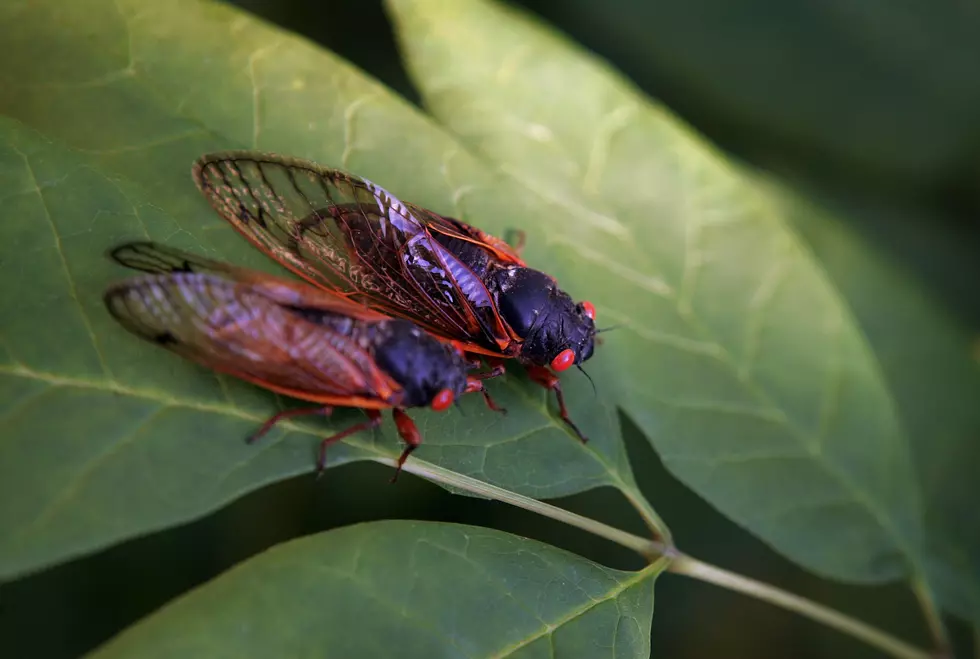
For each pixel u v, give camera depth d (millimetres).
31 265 213
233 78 232
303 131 233
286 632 206
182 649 203
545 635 212
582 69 247
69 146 217
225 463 212
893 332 266
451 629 210
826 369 242
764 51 277
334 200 232
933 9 276
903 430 260
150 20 231
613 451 231
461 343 234
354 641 207
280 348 217
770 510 236
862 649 271
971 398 262
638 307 241
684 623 273
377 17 281
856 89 277
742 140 281
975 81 275
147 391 212
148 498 208
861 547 238
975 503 255
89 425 209
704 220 245
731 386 240
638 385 237
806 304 244
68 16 229
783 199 275
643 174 245
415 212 234
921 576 239
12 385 208
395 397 221
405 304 237
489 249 237
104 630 254
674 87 280
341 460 217
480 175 239
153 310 214
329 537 210
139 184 221
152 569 258
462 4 245
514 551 215
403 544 212
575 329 235
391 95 238
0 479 205
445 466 224
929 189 280
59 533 204
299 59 235
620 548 267
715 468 236
